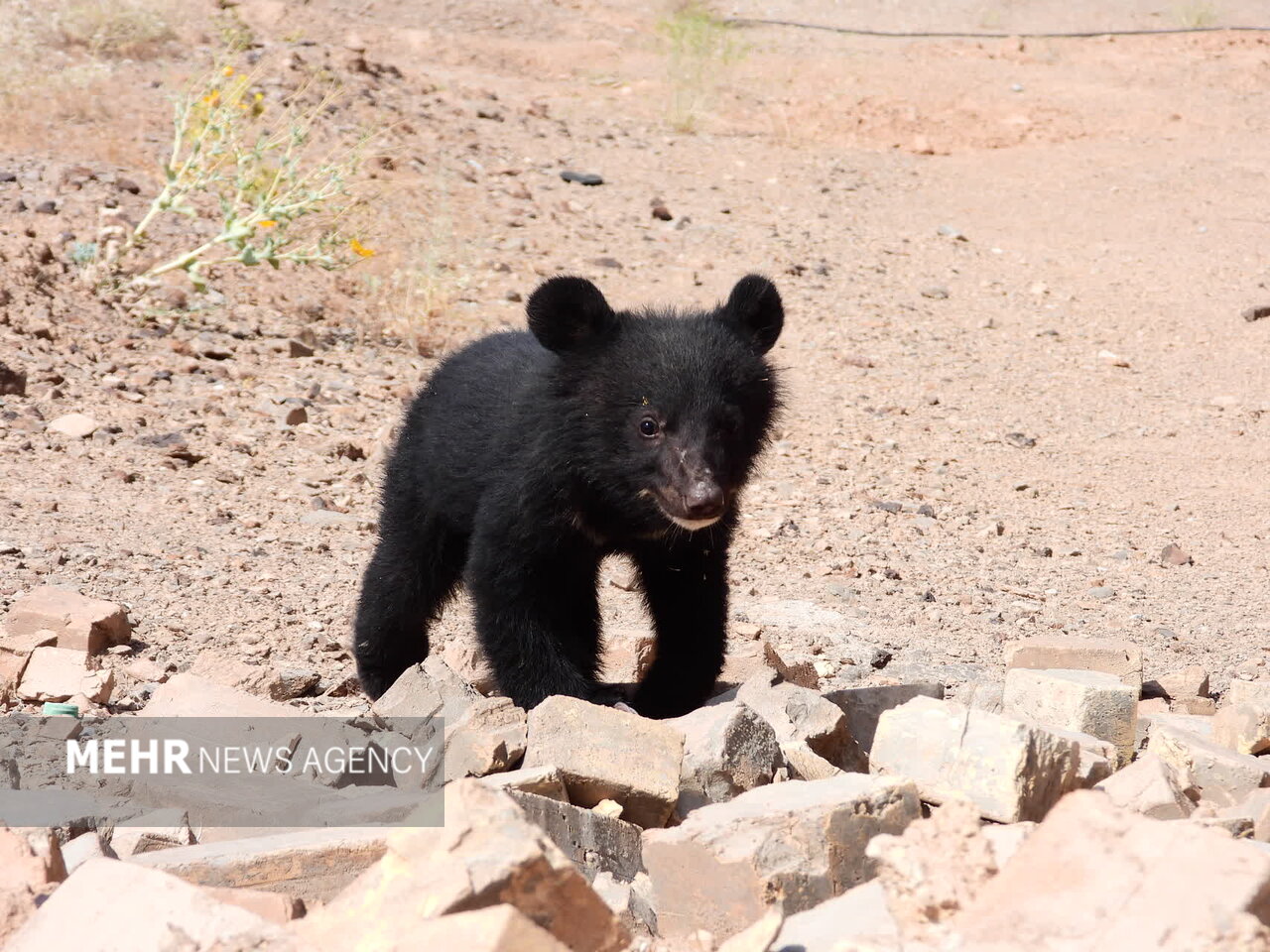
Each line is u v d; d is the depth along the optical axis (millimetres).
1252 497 18125
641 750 7660
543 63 41438
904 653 12141
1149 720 10047
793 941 5523
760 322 10266
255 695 9539
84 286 20172
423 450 10484
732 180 31984
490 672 9695
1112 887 4953
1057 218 31188
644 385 9359
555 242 25953
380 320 21734
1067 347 24156
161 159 25062
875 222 30203
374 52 38875
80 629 10258
